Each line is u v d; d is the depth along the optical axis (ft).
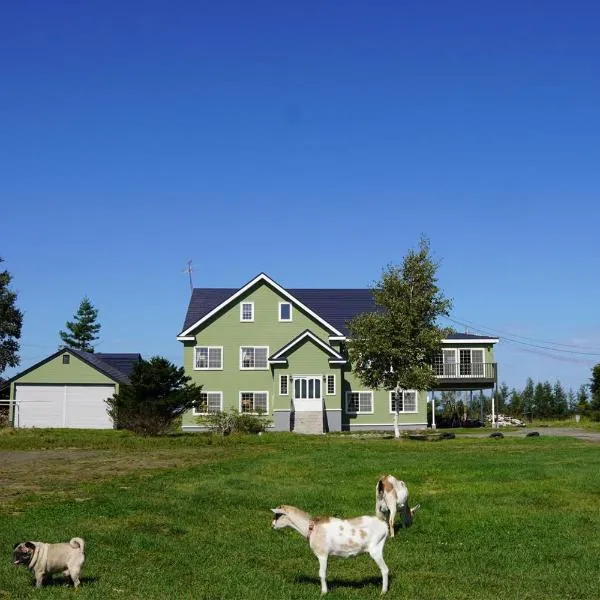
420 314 134.62
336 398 163.94
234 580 35.70
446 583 37.09
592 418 211.61
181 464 86.38
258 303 170.09
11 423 169.78
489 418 196.75
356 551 34.22
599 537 48.83
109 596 31.78
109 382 172.45
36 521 48.55
